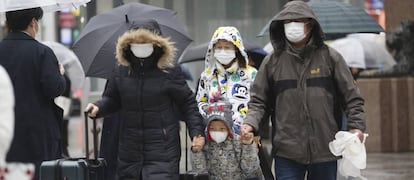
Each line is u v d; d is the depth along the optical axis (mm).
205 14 38312
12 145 16641
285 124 16047
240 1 38469
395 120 35406
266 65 16328
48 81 16922
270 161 23469
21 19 17172
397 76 35531
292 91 16016
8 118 11812
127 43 16109
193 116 16469
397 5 35000
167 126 16438
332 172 16312
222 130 16406
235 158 16656
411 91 35438
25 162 16672
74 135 48719
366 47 28734
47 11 20000
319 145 15891
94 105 16438
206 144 16703
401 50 35469
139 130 16391
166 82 16375
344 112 16641
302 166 16344
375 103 35281
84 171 15688
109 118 18078
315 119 15891
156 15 19875
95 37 19406
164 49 16219
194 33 38281
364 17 22250
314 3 22594
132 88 16312
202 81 17312
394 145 35438
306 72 16031
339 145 15500
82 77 28312
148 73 16375
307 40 16188
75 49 19516
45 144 16969
